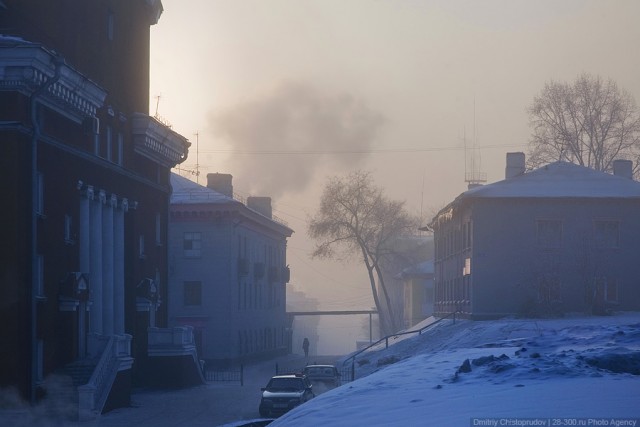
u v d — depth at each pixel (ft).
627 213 299.99
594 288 288.51
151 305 239.50
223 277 362.74
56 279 177.88
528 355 106.63
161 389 236.43
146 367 237.45
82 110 185.16
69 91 174.40
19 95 161.68
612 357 91.97
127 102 229.04
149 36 251.39
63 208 182.29
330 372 214.07
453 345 248.11
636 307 297.33
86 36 203.41
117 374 188.55
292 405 167.43
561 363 90.99
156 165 253.24
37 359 167.84
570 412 60.59
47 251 173.37
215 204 360.89
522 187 304.50
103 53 212.84
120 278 220.84
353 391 90.74
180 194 369.09
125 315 224.53
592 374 82.48
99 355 191.21
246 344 394.73
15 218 159.84
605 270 297.12
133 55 236.02
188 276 363.35
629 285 297.74
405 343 309.83
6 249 159.84
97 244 203.41
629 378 80.18
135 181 233.14
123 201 221.87
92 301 199.00
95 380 172.55
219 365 360.28
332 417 73.41
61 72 165.89
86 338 193.16
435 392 79.77
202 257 363.97
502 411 63.41
